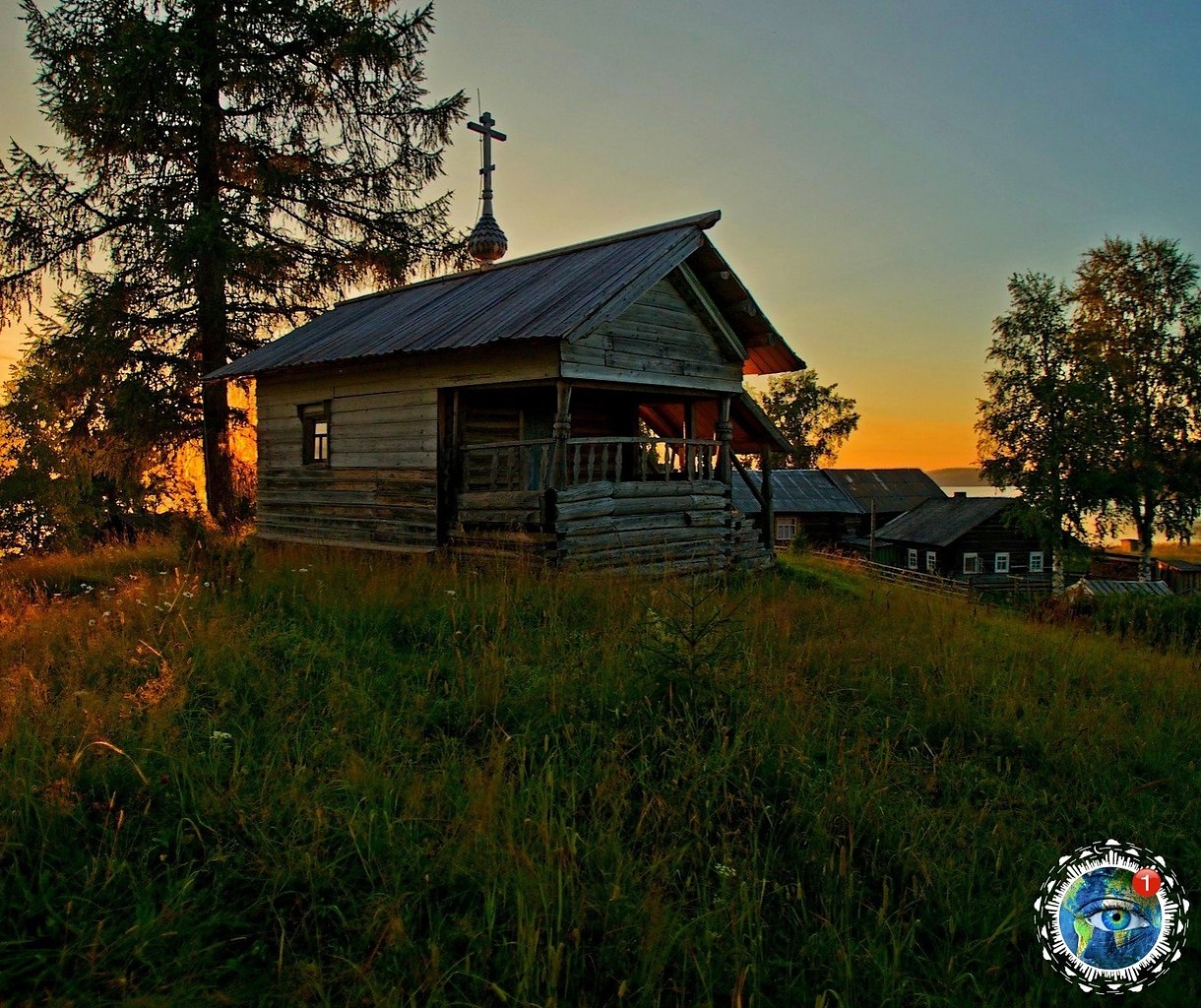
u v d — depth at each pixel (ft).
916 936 10.84
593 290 32.91
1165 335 102.17
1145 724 19.67
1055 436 101.96
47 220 54.65
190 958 8.91
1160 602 45.52
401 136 61.72
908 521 135.74
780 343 41.65
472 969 9.21
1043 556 124.06
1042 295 107.55
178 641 18.52
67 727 13.39
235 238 52.80
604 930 9.73
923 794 14.74
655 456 50.49
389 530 39.34
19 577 33.81
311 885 10.16
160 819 11.55
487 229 51.57
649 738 15.25
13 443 64.34
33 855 10.45
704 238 36.99
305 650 18.88
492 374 34.71
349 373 41.78
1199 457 98.17
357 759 12.84
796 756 14.73
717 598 29.22
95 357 53.06
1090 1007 9.75
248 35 54.60
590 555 32.04
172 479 63.41
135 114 51.60
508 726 15.67
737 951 9.62
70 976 8.73
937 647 24.66
